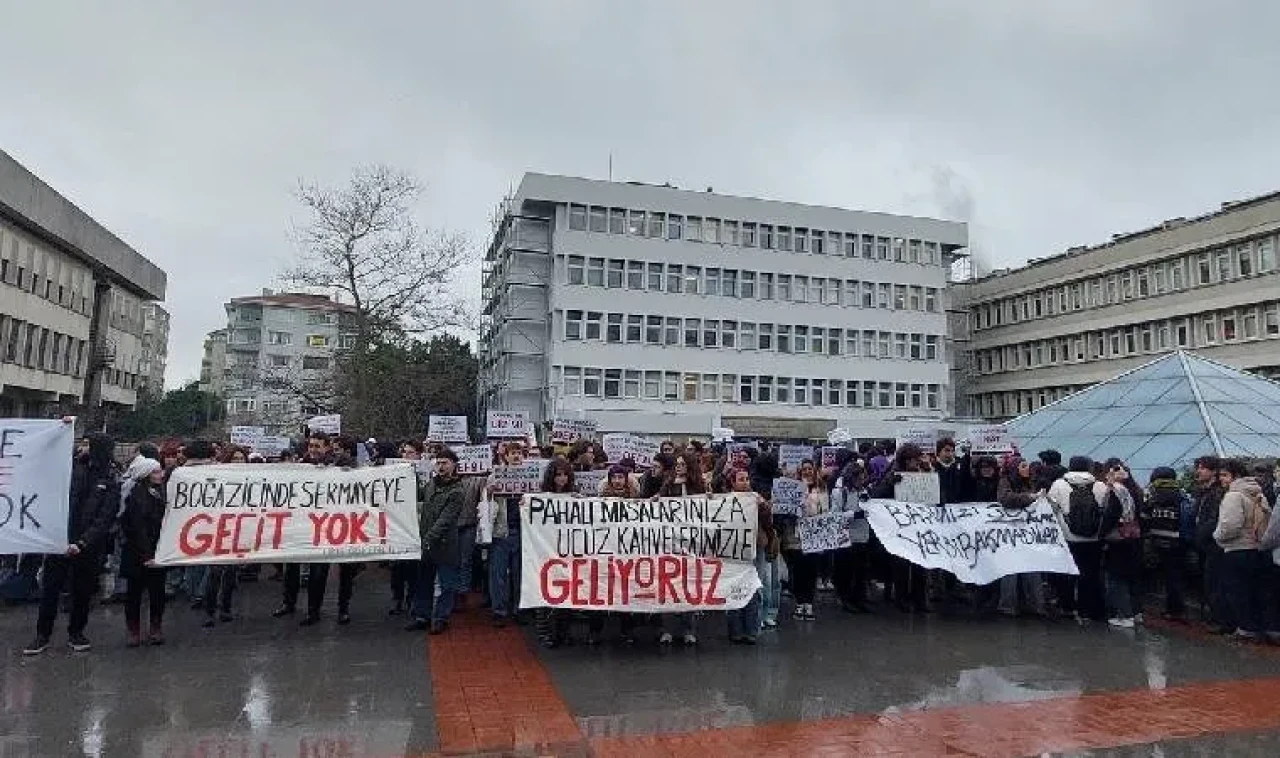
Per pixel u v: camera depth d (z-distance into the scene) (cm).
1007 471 1191
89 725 626
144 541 869
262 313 9144
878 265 6159
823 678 768
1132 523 1015
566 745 593
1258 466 1212
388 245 3903
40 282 4559
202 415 7850
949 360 6950
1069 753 584
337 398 3825
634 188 5575
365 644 885
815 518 1037
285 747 586
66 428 845
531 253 5569
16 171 4094
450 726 629
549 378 5316
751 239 5862
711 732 621
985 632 978
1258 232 4622
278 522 938
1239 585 927
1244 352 4731
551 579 872
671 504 914
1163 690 738
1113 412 1722
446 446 1126
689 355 5597
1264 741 609
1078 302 5994
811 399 5856
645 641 912
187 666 791
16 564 1086
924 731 627
